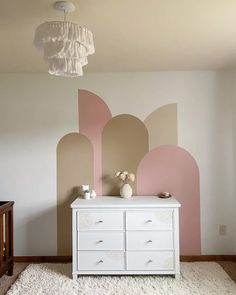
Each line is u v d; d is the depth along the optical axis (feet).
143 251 9.36
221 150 11.02
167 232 9.36
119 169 11.06
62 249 11.03
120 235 9.39
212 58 9.68
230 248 10.94
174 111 11.07
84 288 8.63
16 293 8.32
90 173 11.07
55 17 6.57
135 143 11.06
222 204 10.98
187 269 9.97
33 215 11.06
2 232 8.94
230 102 11.05
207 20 6.88
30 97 11.12
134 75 11.12
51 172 11.10
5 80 11.11
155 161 11.06
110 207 9.36
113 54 9.16
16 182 11.10
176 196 11.03
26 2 5.91
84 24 6.99
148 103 11.10
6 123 11.13
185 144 11.06
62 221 11.05
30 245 11.05
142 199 10.18
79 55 5.64
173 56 9.43
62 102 11.14
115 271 9.35
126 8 6.23
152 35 7.72
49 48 5.55
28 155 11.10
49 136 11.11
